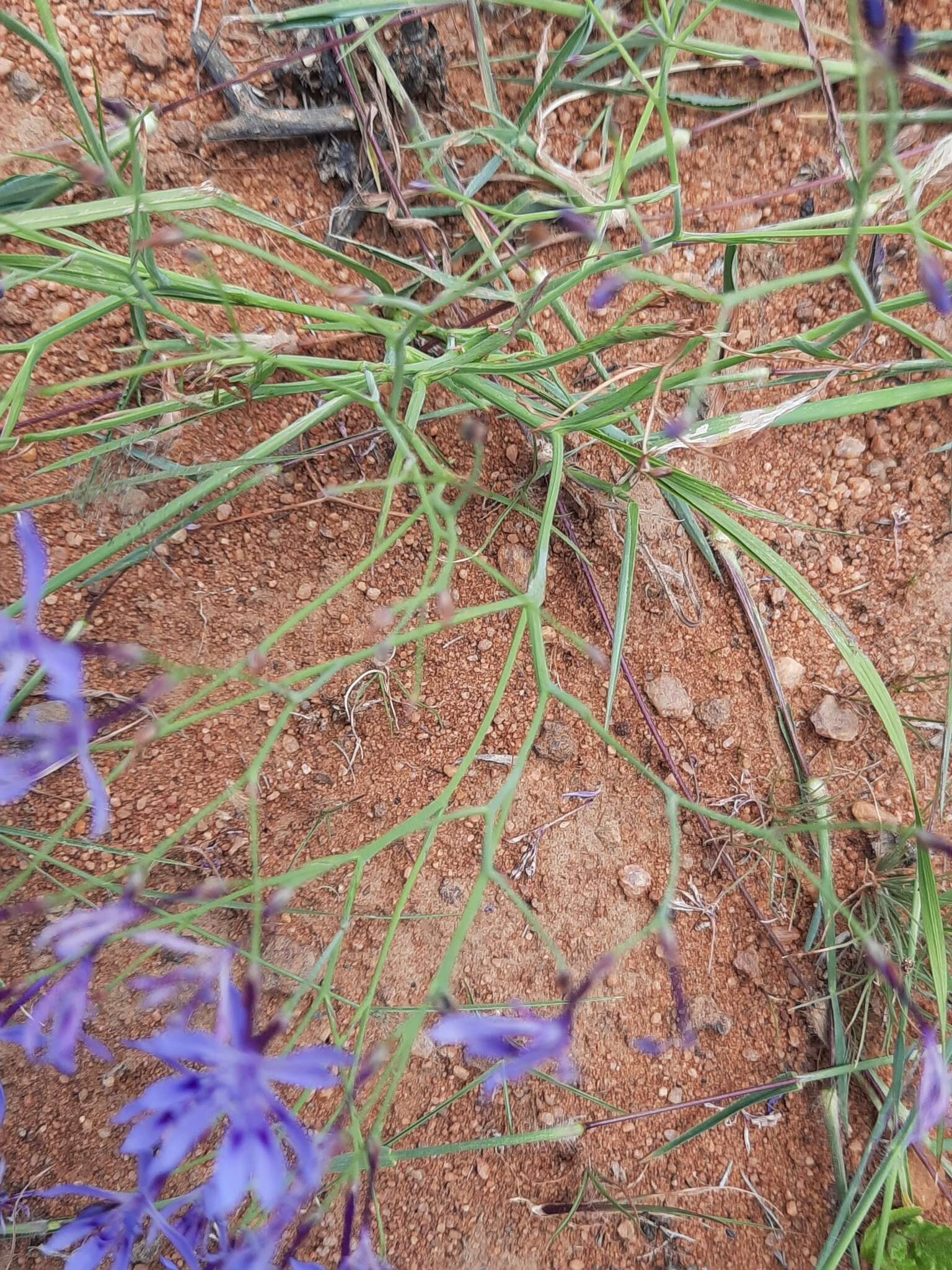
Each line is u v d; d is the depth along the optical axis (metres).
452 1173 0.19
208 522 0.19
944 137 0.16
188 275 0.16
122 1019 0.19
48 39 0.12
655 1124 0.19
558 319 0.19
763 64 0.17
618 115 0.19
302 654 0.19
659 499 0.20
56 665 0.09
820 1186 0.19
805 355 0.15
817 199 0.19
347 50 0.17
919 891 0.17
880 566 0.20
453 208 0.18
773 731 0.20
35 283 0.17
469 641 0.20
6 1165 0.18
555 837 0.20
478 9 0.18
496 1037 0.10
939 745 0.20
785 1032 0.20
